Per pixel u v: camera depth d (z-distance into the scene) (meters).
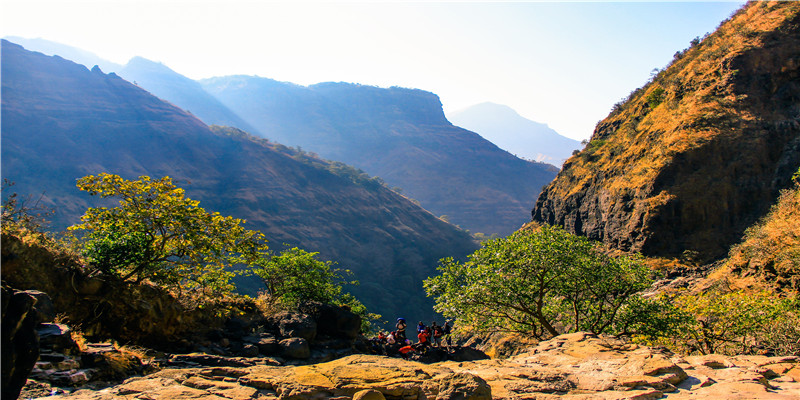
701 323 13.06
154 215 9.55
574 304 13.83
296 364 9.02
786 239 25.56
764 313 12.31
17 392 3.42
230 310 10.55
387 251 189.88
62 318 7.21
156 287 9.20
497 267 13.66
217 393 4.61
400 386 4.68
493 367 6.39
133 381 5.04
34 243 7.57
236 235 10.41
